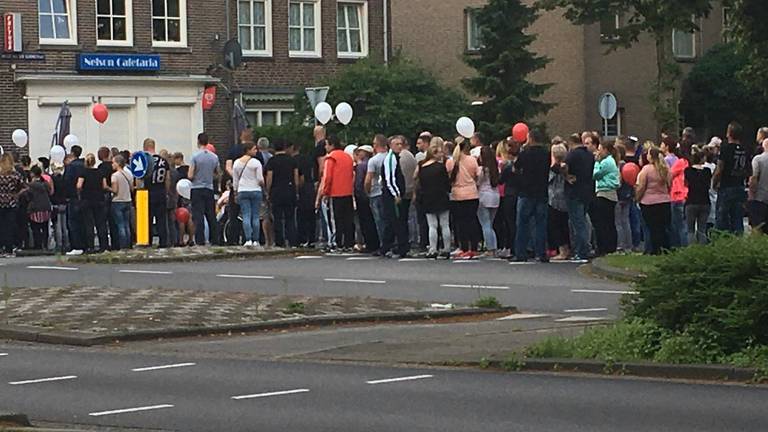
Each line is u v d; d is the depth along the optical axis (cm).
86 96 4466
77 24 4472
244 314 1752
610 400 1169
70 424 1096
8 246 3023
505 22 5253
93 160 2923
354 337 1594
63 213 3133
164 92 4638
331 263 2541
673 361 1305
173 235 3112
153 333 1611
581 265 2439
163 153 3075
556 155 2531
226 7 4809
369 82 4894
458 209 2600
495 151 2717
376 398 1193
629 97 5831
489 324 1689
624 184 2600
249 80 4894
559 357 1361
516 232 2528
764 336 1310
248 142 2872
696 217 2491
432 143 2598
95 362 1435
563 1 5047
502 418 1091
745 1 3039
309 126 4609
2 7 4334
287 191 2858
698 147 2588
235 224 3081
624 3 4891
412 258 2620
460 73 6044
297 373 1344
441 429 1049
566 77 5912
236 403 1178
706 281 1345
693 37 5850
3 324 1680
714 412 1104
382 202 2647
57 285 2172
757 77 3209
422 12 6112
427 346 1498
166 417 1118
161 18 4669
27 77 4334
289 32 5009
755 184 2359
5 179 3008
